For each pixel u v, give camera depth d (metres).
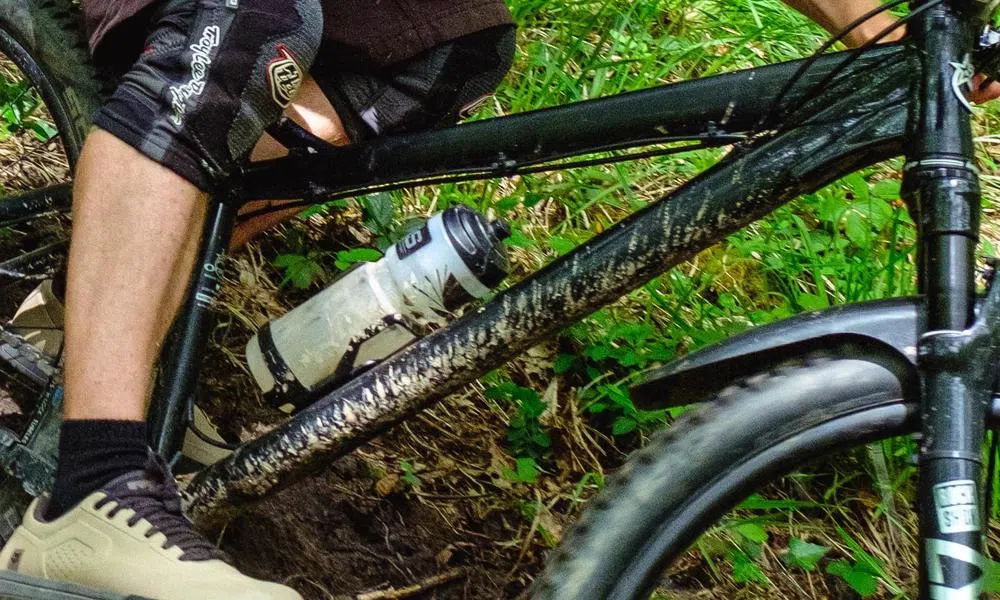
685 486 0.94
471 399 1.67
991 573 1.20
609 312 1.77
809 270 1.86
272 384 1.21
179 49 1.08
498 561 1.50
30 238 1.63
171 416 1.20
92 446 1.09
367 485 1.53
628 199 1.94
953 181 0.93
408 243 1.16
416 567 1.47
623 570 0.94
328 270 1.75
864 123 1.03
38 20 1.36
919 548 0.88
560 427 1.64
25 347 1.36
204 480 1.22
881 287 1.82
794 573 1.53
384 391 1.17
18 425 1.46
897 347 0.92
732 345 0.97
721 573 1.51
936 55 0.96
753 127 1.09
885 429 0.92
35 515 1.13
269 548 1.43
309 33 1.11
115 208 1.08
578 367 1.71
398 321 1.17
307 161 1.20
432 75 1.29
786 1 1.22
